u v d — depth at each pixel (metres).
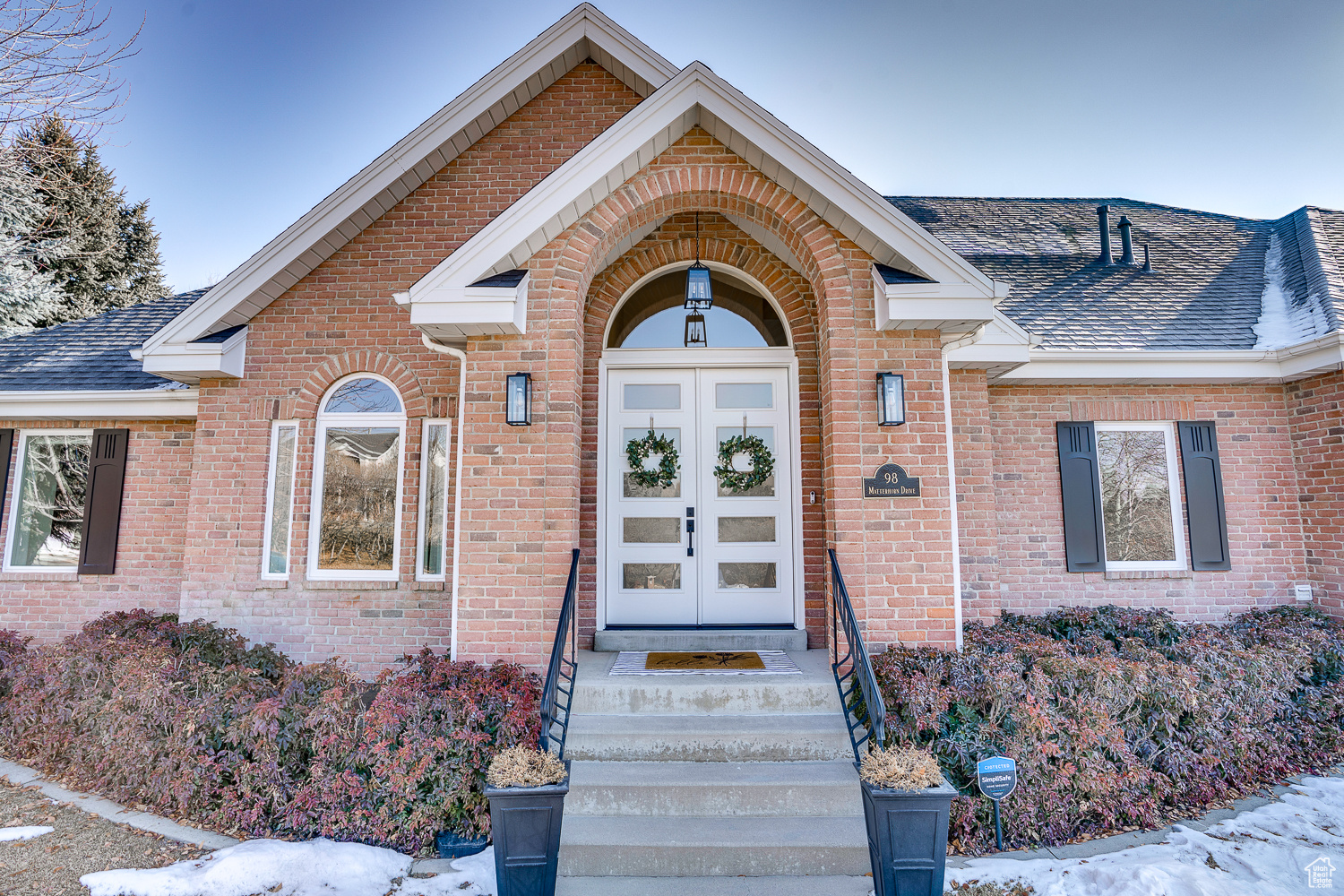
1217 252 9.05
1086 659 4.48
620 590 5.96
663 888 3.31
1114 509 7.07
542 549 4.85
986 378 6.56
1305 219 8.82
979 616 6.25
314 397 6.50
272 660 5.62
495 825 3.03
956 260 4.83
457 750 3.73
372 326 6.59
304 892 3.20
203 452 6.45
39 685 5.15
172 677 4.54
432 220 6.79
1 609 7.05
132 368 7.43
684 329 6.28
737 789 3.82
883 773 3.03
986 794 3.48
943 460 4.98
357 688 4.33
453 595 4.88
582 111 7.01
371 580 6.31
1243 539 6.91
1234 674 4.83
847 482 4.94
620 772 3.98
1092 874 3.29
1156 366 6.75
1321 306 7.02
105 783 4.45
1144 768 4.00
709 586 5.95
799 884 3.34
